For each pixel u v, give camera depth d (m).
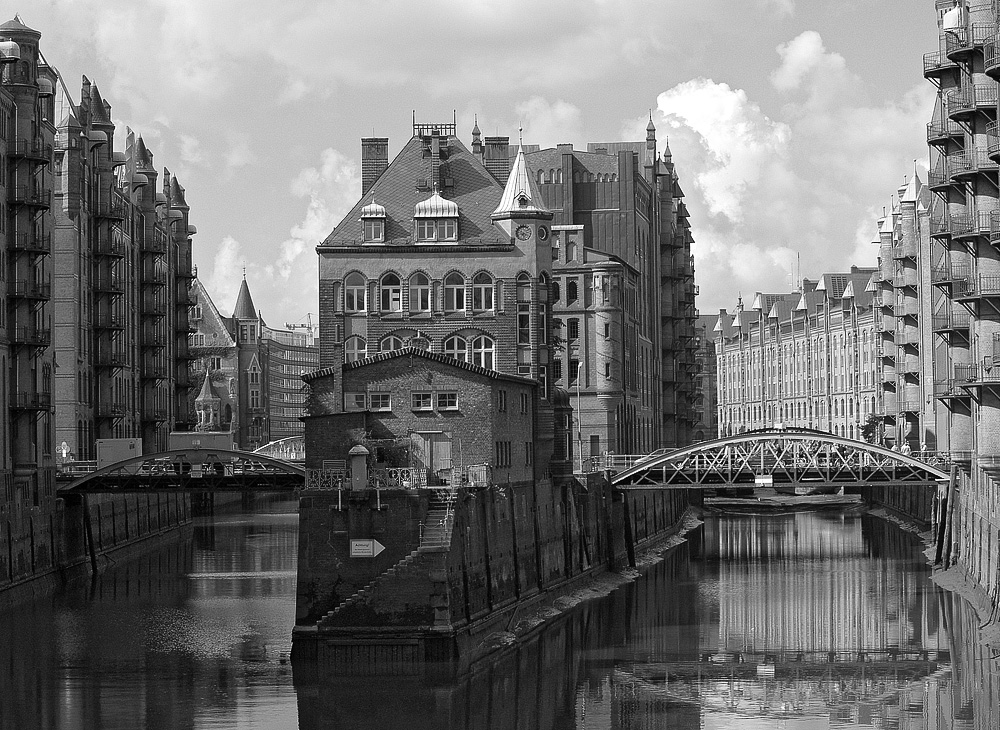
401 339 112.19
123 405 147.88
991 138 94.94
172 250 177.38
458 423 87.38
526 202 112.62
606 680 76.06
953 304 113.75
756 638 87.69
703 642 86.75
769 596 105.00
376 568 78.25
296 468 109.94
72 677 76.00
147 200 160.62
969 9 99.19
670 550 141.12
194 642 85.12
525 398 98.94
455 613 79.06
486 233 112.69
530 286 112.06
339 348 88.12
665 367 197.62
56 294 129.88
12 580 100.94
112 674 76.56
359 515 78.44
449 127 119.44
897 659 81.06
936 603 99.44
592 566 115.38
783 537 153.38
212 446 122.62
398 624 77.31
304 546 78.50
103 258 139.38
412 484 80.44
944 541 117.62
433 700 70.88
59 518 112.81
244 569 122.50
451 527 78.31
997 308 95.75
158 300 168.62
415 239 112.75
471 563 83.00
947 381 117.50
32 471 105.50
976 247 99.38
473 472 85.31
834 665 79.62
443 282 112.31
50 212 113.69
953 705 70.25
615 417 154.38
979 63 99.19
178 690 72.81
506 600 90.00
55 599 103.50
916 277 160.88
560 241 156.75
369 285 112.56
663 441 196.12
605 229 168.00
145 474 119.06
